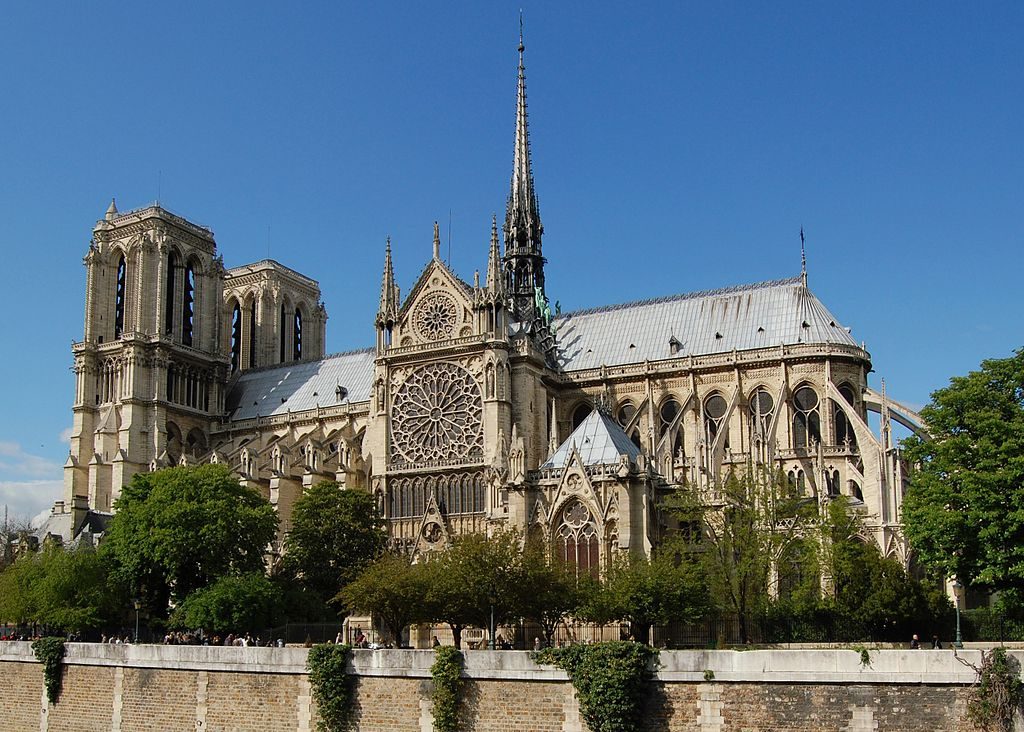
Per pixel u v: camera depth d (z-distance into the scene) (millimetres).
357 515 120938
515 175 159250
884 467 109750
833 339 131875
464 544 84562
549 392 140500
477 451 127125
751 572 87688
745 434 131125
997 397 79000
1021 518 70750
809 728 55844
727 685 58000
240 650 72750
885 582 89125
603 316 150750
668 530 99625
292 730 69688
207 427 170875
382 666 67125
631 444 108312
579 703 60438
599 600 82312
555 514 98312
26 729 83062
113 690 78562
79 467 161500
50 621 102750
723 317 140875
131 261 169875
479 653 64188
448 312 132750
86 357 165500
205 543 106625
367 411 154250
